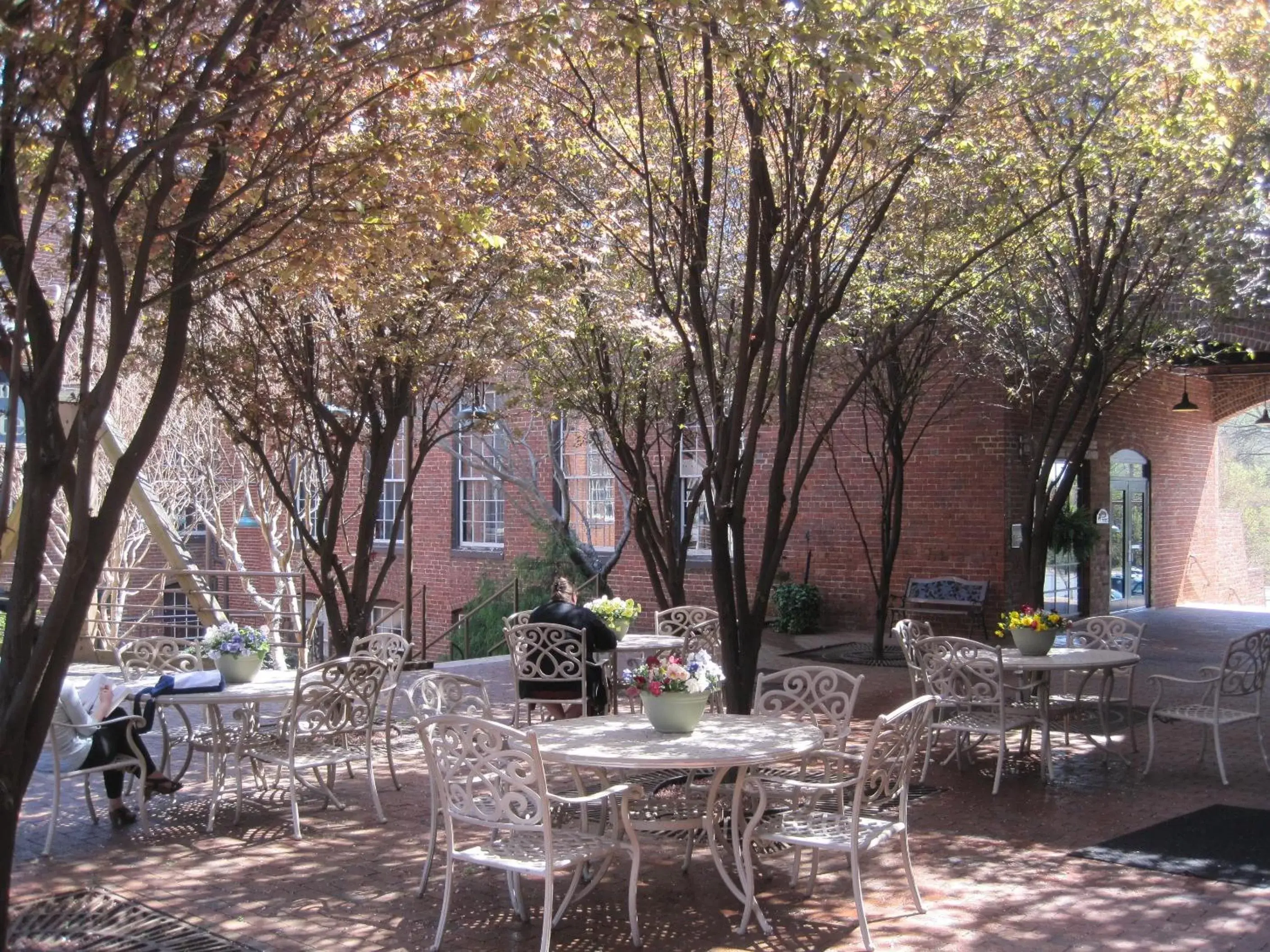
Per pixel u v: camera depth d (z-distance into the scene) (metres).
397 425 10.15
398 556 21.39
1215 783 7.63
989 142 8.51
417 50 5.29
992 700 7.64
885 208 7.29
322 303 9.44
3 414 12.40
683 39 6.37
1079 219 10.45
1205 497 22.81
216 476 18.56
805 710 6.38
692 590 17.88
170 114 5.89
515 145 7.59
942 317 12.91
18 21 4.22
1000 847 6.21
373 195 6.45
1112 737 9.27
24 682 4.06
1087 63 7.74
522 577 19.25
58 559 16.48
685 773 7.77
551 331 9.69
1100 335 10.94
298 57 5.29
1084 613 17.83
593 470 19.23
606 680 9.65
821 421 16.73
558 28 5.53
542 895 5.54
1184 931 4.91
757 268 8.06
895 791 5.27
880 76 5.80
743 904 5.34
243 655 7.27
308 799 7.50
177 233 4.97
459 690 6.30
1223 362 16.59
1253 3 8.73
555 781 7.94
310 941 4.95
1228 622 18.47
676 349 10.16
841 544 16.83
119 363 4.17
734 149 8.25
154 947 4.88
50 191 4.59
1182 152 8.69
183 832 6.71
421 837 6.57
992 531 15.57
